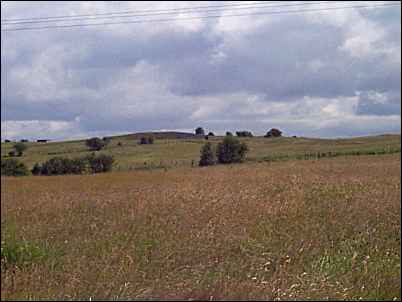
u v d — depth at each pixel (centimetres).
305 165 2927
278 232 962
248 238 910
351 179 1861
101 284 674
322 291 639
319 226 1013
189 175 2462
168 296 638
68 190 1902
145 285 669
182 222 1079
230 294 630
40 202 1486
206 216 1133
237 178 2120
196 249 837
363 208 1201
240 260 781
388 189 1528
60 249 870
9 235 944
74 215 1230
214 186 1731
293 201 1294
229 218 1102
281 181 1869
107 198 1524
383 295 638
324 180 1836
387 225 1025
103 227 1062
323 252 833
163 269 749
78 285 677
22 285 684
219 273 707
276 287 654
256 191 1534
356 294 638
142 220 1120
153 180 2228
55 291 667
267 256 809
